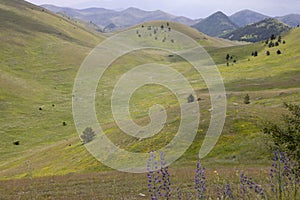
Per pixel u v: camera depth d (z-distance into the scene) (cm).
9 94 10900
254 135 3438
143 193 1802
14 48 15825
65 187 2273
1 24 18362
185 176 2130
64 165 4469
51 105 10525
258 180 1329
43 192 2156
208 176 1919
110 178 2492
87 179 2536
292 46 16612
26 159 5891
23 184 2558
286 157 697
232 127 3781
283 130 911
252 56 17862
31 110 9969
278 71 12238
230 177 1645
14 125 8612
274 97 7100
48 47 17200
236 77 11994
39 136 8056
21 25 19400
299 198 695
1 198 2027
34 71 14088
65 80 13638
